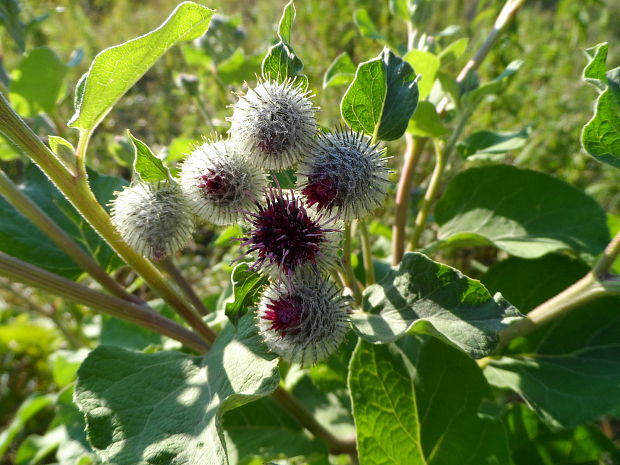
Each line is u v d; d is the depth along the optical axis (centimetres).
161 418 13
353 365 15
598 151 13
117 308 16
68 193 13
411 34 22
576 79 44
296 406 18
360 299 15
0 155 25
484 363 18
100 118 13
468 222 21
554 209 20
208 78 36
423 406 15
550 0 60
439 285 13
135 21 67
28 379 37
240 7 60
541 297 19
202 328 16
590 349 17
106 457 12
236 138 13
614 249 14
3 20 23
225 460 11
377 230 26
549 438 18
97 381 14
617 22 53
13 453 33
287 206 13
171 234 13
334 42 44
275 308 12
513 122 37
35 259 18
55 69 23
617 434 23
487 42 20
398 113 14
